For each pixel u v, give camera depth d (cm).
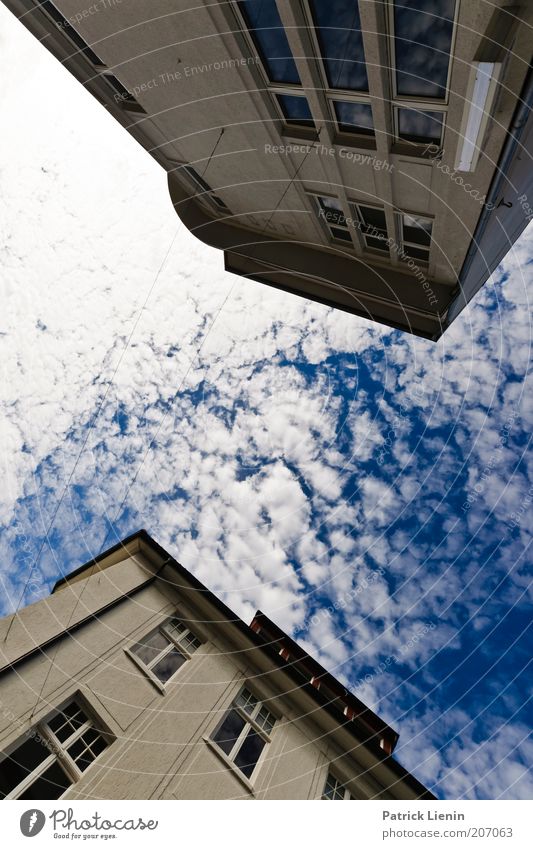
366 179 953
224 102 961
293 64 815
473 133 579
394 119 789
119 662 830
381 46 659
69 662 762
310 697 1010
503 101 542
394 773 952
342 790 929
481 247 909
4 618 747
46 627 784
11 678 676
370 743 989
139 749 714
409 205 959
